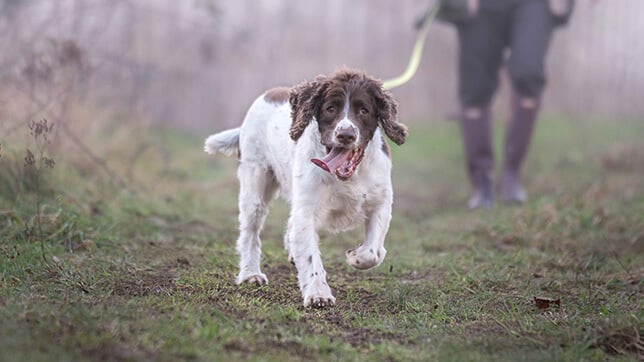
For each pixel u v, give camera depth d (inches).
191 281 198.7
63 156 308.5
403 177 471.8
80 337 141.3
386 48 733.3
